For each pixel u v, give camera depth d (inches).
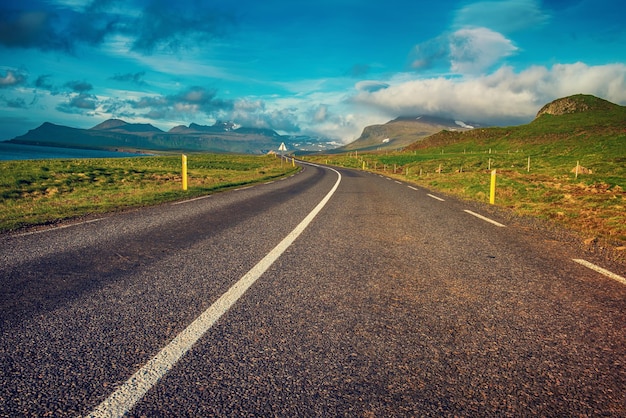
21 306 117.5
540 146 3137.3
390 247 210.2
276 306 120.3
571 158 1814.7
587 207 403.9
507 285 145.3
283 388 76.4
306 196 518.3
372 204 426.9
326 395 74.4
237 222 292.2
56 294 128.9
